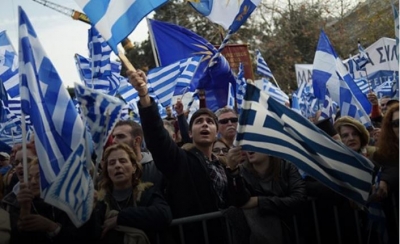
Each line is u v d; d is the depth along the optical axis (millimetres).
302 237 5777
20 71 4883
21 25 4914
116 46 5719
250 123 5484
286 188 5719
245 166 5812
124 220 5176
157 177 5887
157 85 9719
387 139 5867
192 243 5504
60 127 4953
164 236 5367
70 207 4875
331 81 9086
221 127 6957
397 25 6629
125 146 5453
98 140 5031
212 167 5699
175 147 5559
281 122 5492
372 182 5621
